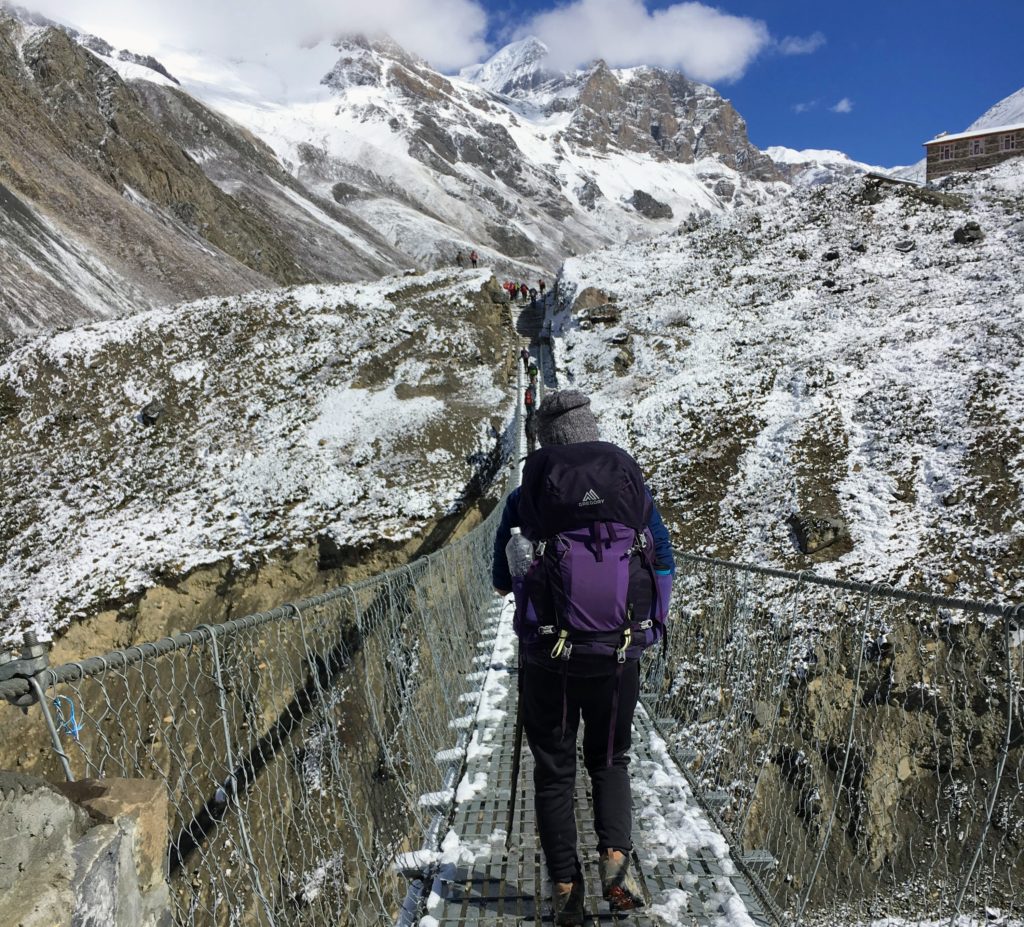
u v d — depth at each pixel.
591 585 2.31
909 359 19.47
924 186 41.06
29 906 1.18
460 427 20.39
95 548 16.03
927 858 7.41
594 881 3.00
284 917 2.89
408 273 32.50
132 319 25.14
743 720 6.83
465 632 7.15
